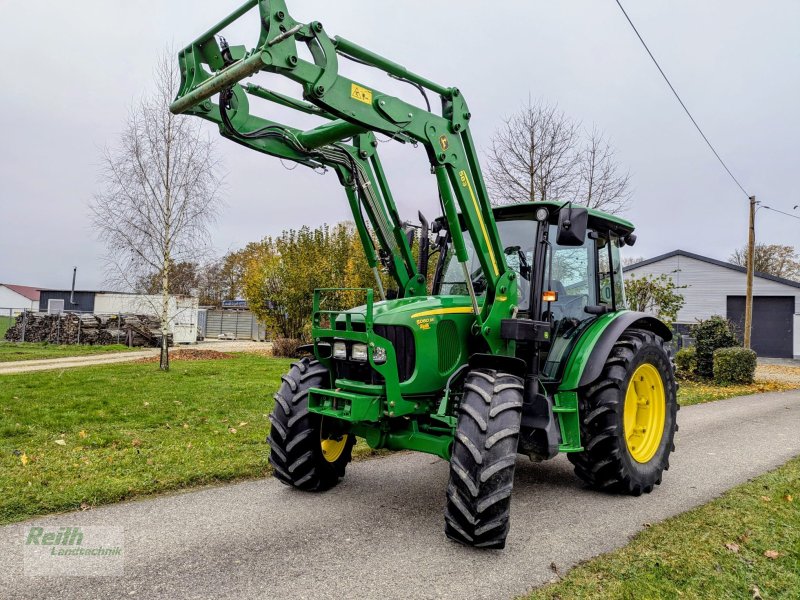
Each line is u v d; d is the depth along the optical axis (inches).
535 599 104.0
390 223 187.3
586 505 163.2
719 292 1057.5
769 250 1696.6
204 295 1797.5
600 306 190.7
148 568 114.3
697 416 330.0
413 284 188.2
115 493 155.9
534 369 153.9
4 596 101.4
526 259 177.5
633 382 188.9
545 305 171.6
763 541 133.2
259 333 1252.5
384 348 143.3
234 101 155.2
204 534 133.2
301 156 168.9
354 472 192.5
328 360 165.5
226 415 279.7
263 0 115.8
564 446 161.8
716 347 551.5
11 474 168.9
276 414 165.5
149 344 903.1
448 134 147.6
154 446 210.7
